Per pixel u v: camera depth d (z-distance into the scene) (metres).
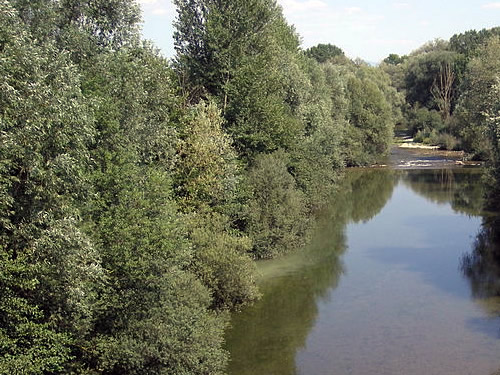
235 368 25.12
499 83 67.56
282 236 43.34
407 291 34.84
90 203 23.80
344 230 51.44
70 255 19.45
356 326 29.70
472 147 90.94
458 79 126.75
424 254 42.75
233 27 48.97
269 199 42.94
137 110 32.59
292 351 26.83
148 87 35.62
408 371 24.59
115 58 34.59
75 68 25.27
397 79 161.00
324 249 44.91
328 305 32.78
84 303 20.59
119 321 23.20
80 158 22.45
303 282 36.91
